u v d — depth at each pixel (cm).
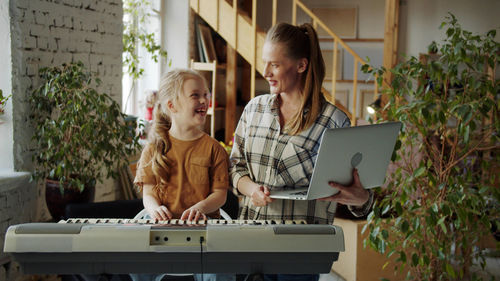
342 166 147
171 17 540
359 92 738
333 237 131
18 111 302
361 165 151
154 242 129
